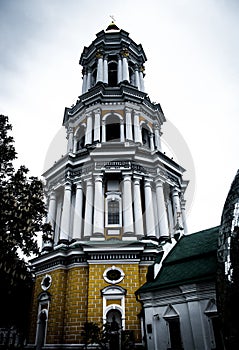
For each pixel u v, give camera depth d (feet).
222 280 40.68
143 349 63.98
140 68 141.28
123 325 74.95
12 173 67.67
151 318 60.03
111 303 78.84
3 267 62.34
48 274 90.99
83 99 123.13
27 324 100.78
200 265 61.16
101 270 83.35
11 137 70.44
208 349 50.01
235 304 37.19
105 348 64.03
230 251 41.32
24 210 64.69
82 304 80.53
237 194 46.16
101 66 130.62
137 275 82.53
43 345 79.30
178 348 54.24
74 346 75.00
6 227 62.44
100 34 142.41
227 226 44.24
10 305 101.55
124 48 136.36
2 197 63.05
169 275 63.87
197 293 54.90
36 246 66.59
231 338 36.19
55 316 81.05
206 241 70.85
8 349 85.20
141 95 123.03
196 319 53.21
